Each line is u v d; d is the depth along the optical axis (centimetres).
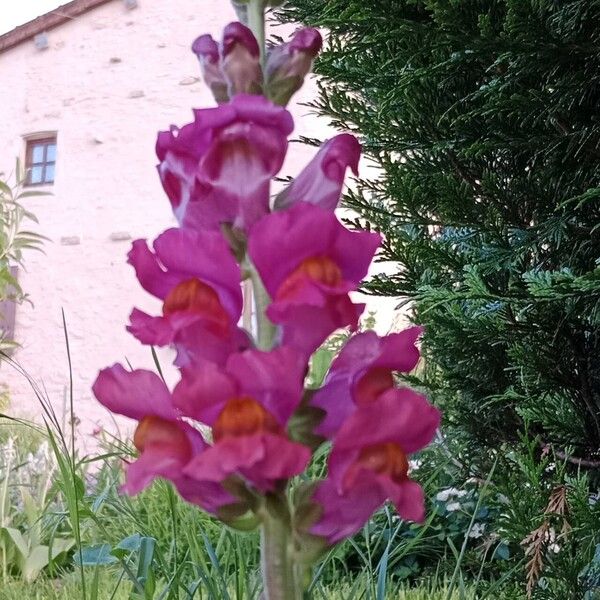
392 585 51
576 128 42
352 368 20
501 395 43
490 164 47
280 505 19
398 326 110
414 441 19
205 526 57
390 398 18
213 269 19
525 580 42
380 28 43
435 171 47
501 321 41
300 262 19
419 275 48
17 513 75
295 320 19
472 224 43
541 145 42
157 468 18
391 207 49
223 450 17
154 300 163
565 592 38
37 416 158
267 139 20
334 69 46
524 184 43
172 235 19
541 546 38
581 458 44
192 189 20
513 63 40
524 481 43
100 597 48
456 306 43
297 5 52
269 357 17
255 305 21
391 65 45
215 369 18
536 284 35
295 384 18
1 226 98
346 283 19
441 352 48
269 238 18
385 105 41
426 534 60
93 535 61
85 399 162
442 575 56
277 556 19
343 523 19
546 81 42
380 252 48
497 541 55
